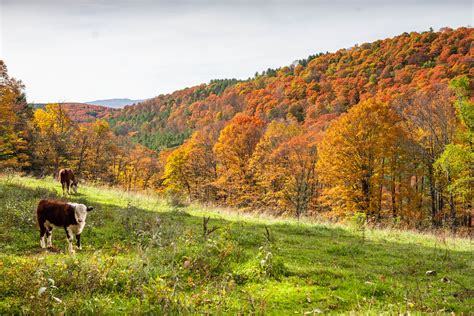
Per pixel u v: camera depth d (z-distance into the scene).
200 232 11.63
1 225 10.63
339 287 7.84
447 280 8.85
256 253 9.72
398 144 31.11
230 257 8.91
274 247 10.65
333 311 6.64
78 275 6.89
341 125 31.31
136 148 83.56
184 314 5.82
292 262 9.49
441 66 56.47
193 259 8.28
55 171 44.34
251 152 49.72
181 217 14.95
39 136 46.75
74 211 9.45
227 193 48.97
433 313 6.29
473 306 7.09
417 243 13.95
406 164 34.03
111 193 20.06
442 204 34.34
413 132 35.78
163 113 183.25
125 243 10.49
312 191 42.16
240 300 6.73
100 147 60.47
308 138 43.97
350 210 30.48
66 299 6.19
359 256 10.99
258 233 12.73
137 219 12.90
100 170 60.56
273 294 7.20
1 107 34.62
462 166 26.91
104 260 7.64
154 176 71.31
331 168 31.34
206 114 131.75
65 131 51.31
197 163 56.03
